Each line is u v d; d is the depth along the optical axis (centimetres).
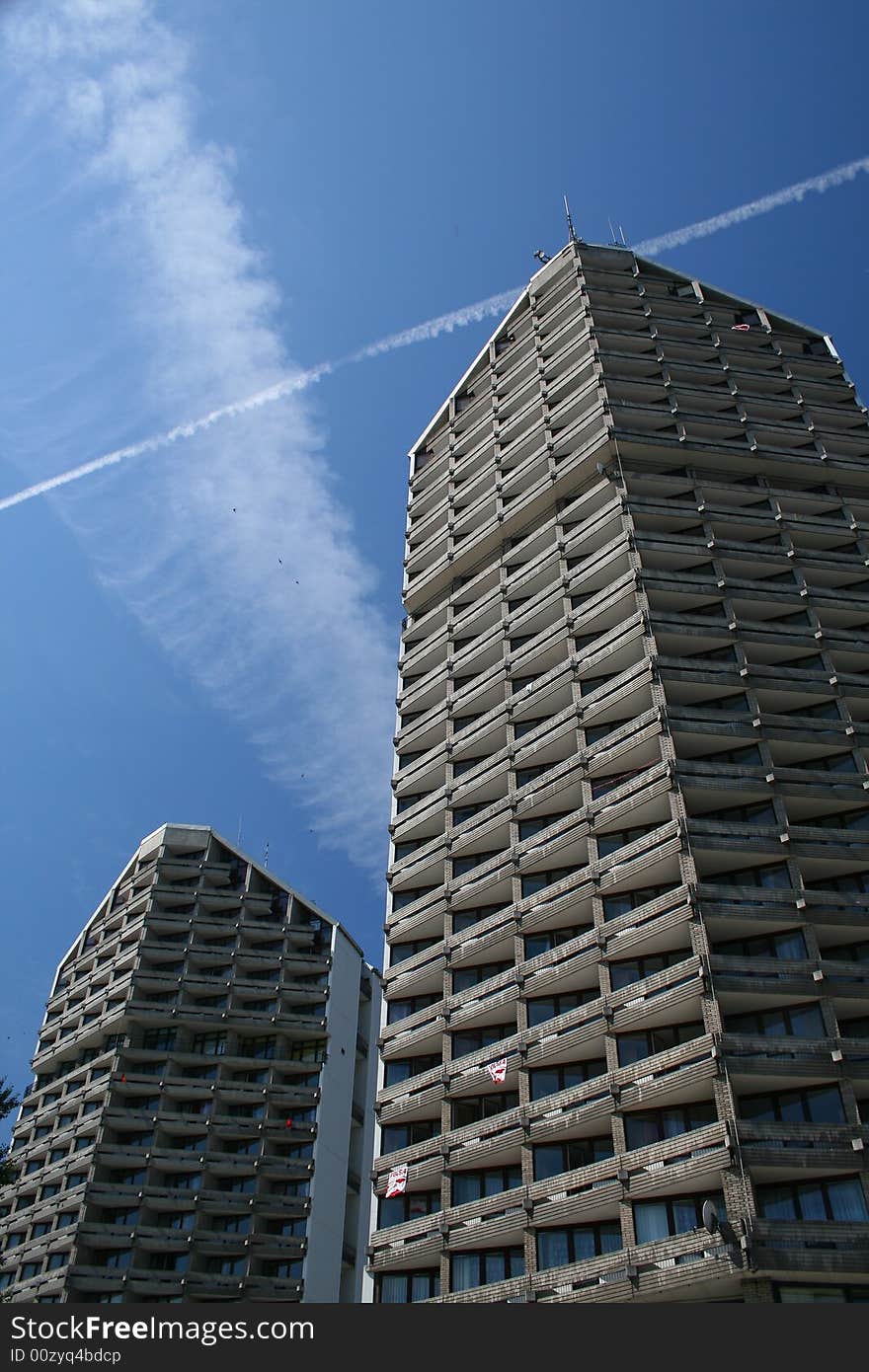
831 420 6312
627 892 4372
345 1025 7794
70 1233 6588
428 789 5750
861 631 5106
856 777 4431
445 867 5253
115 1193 6738
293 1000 7725
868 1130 3459
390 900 5428
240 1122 7069
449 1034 4662
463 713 5803
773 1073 3600
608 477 5759
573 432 6138
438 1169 4322
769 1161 3416
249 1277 6419
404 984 5003
